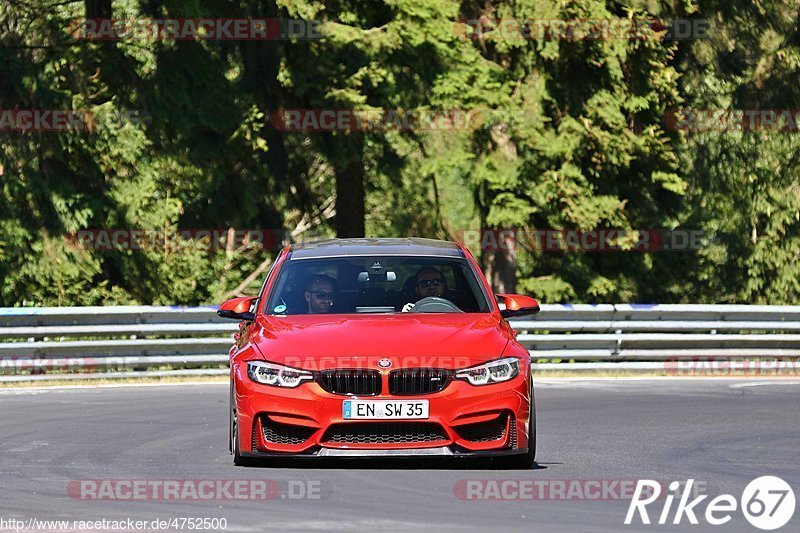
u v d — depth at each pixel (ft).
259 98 236.02
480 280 85.46
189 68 237.04
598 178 252.01
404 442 73.67
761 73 288.92
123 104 244.63
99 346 157.17
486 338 76.48
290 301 83.20
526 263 289.94
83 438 96.53
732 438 97.40
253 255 280.10
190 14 236.22
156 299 254.06
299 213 285.84
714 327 173.17
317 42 226.58
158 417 110.93
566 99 244.63
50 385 146.61
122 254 250.37
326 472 76.33
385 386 73.46
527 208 244.22
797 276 304.91
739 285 307.99
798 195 302.25
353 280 84.43
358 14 229.25
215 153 237.86
